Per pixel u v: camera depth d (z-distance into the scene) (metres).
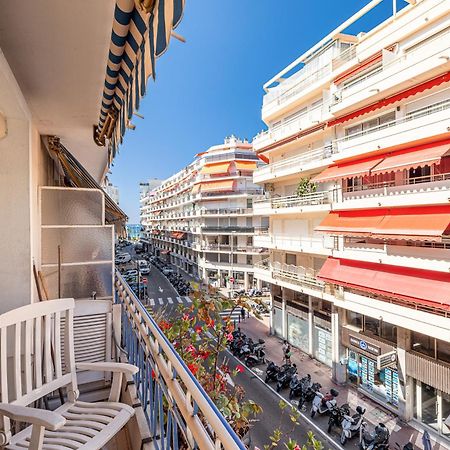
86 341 3.97
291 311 18.88
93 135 4.86
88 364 2.50
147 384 2.82
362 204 12.26
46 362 2.33
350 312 14.48
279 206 17.84
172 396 1.86
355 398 13.09
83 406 2.38
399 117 11.34
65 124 4.47
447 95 9.90
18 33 2.27
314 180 14.08
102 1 1.93
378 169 11.08
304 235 16.55
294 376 13.19
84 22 2.14
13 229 3.40
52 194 4.71
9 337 2.76
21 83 3.08
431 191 9.84
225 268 35.78
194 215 40.72
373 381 13.11
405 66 10.31
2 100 3.11
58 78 2.98
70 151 6.47
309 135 15.63
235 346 16.53
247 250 34.16
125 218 6.47
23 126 3.48
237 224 35.62
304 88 16.02
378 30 11.98
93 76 2.91
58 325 2.48
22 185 3.45
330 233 13.59
